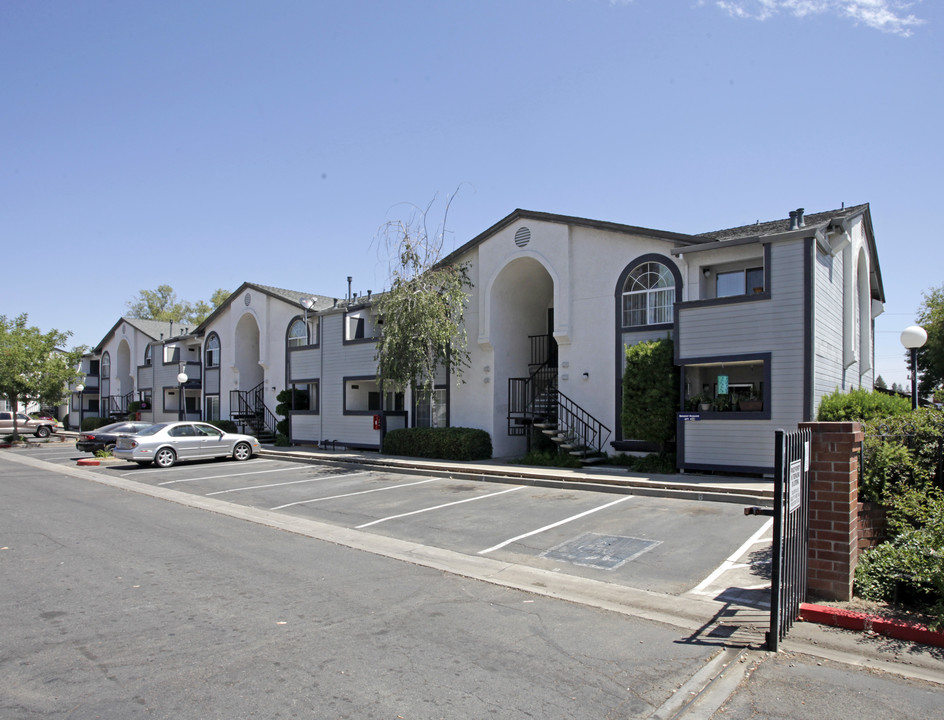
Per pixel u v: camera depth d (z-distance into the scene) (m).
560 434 17.38
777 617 5.21
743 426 13.55
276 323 29.58
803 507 5.94
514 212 19.34
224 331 33.34
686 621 5.99
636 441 16.50
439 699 4.38
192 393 37.38
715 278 15.79
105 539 9.64
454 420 21.17
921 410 7.79
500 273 19.88
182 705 4.27
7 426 41.06
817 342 13.29
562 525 10.29
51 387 36.25
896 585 5.93
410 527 10.52
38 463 23.66
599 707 4.28
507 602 6.59
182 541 9.52
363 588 7.06
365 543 9.42
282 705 4.27
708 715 4.18
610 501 12.15
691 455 14.18
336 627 5.79
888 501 6.77
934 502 6.53
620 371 16.88
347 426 23.67
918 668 4.87
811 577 6.11
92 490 15.56
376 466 18.97
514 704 4.31
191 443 21.09
